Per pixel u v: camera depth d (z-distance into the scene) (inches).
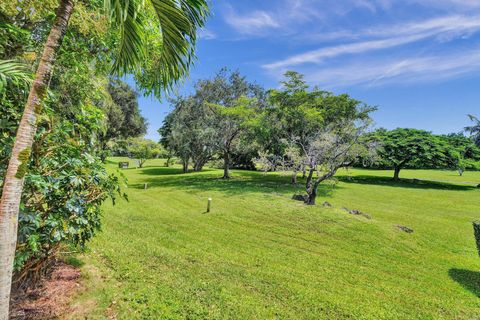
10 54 150.6
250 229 323.9
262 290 172.4
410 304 169.6
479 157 982.4
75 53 178.2
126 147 1323.8
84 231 138.1
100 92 236.1
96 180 134.5
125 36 107.3
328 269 219.6
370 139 476.4
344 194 646.5
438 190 756.6
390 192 707.4
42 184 104.9
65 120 131.8
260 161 645.9
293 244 277.9
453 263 245.4
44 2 134.4
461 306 169.9
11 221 72.1
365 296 176.2
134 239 251.1
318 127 650.8
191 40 102.3
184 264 202.5
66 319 116.6
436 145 922.7
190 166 1406.3
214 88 879.7
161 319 127.0
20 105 110.3
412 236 317.4
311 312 150.9
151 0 93.7
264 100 886.4
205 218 367.2
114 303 134.3
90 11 163.2
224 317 136.0
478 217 438.9
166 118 951.0
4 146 103.3
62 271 155.3
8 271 71.9
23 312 115.8
